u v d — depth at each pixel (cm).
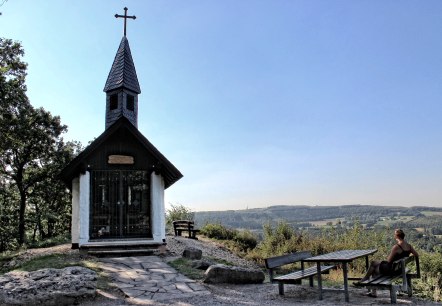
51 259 1398
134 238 1603
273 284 1161
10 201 3731
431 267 1445
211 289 1047
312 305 884
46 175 3397
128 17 1969
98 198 1639
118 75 1802
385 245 1825
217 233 2538
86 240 1530
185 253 1468
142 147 1662
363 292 1032
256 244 2389
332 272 1494
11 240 3653
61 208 3888
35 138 3256
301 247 1955
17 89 2581
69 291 896
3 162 3183
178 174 1695
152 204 1631
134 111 1831
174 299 938
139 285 1058
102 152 1616
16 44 2634
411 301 925
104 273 1172
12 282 908
